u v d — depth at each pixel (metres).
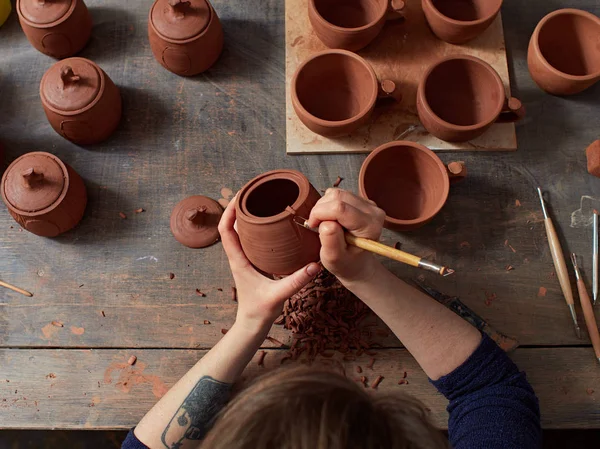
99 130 1.35
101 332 1.29
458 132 1.25
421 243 1.32
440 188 1.23
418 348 1.04
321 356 1.27
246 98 1.43
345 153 1.38
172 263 1.33
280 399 0.55
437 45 1.42
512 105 1.25
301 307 1.27
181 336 1.29
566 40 1.36
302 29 1.45
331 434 0.52
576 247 1.32
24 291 1.32
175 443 1.07
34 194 1.25
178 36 1.32
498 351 1.03
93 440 1.82
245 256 1.10
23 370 1.27
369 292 1.02
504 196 1.35
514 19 1.46
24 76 1.46
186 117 1.42
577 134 1.39
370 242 0.84
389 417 0.56
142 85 1.44
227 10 1.49
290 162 1.38
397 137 1.37
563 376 1.25
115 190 1.38
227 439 0.54
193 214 1.28
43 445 1.81
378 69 1.42
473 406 0.98
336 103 1.37
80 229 1.35
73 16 1.37
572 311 1.27
